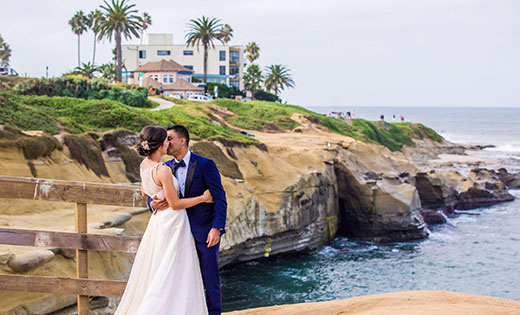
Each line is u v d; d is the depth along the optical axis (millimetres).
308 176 32875
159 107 53812
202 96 75250
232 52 109875
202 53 103812
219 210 5082
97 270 12961
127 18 75625
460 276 28094
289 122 63000
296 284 26062
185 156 5164
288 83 112812
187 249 4922
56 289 5738
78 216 5730
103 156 22781
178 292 4781
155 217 5004
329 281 26797
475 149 103438
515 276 28031
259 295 24156
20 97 31625
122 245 5727
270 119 64125
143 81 83688
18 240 5590
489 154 93750
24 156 18172
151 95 65812
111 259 13688
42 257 9398
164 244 4875
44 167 18641
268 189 29953
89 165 21156
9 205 15219
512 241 36750
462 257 32281
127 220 16859
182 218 4969
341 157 40594
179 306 4742
